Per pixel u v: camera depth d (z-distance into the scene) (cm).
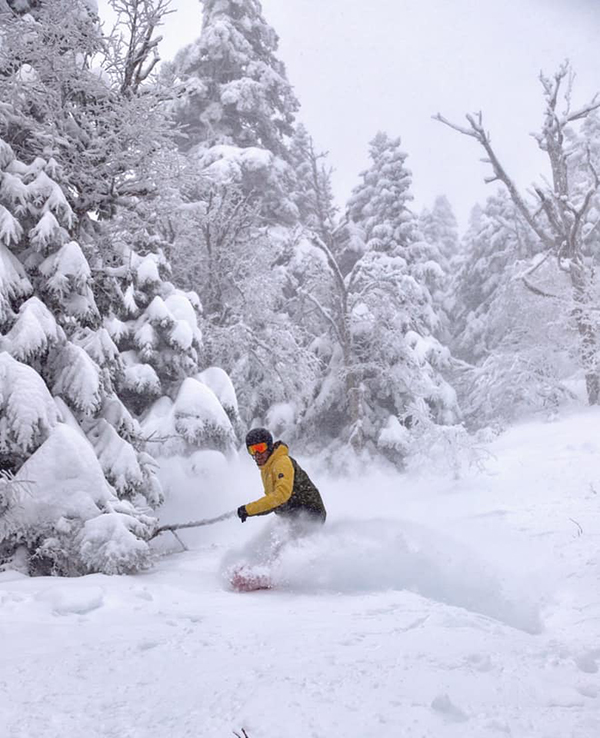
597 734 201
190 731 211
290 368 1847
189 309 1263
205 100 2730
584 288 2214
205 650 314
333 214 2552
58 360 766
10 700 251
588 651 296
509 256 3488
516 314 2670
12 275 740
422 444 1458
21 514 648
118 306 932
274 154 2917
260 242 1830
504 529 746
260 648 313
